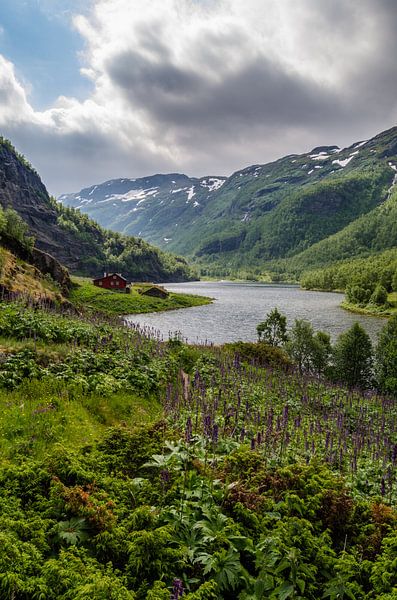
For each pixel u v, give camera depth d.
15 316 19.56
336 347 40.03
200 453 8.80
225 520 6.18
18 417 10.25
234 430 12.27
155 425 9.52
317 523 6.84
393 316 41.62
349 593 5.33
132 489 7.03
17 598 4.53
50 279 53.38
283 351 40.41
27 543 5.10
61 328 20.44
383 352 38.12
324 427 17.80
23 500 6.29
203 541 5.69
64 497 6.08
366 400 29.14
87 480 6.90
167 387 17.09
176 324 76.38
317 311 107.56
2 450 8.48
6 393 12.09
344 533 6.95
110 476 7.45
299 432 14.77
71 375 14.71
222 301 134.75
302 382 29.53
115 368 17.41
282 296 162.38
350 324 83.62
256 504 6.95
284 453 11.01
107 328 25.62
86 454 8.04
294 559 5.46
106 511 5.95
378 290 115.31
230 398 19.17
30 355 14.83
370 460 13.17
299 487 7.75
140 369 18.41
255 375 27.12
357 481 10.91
